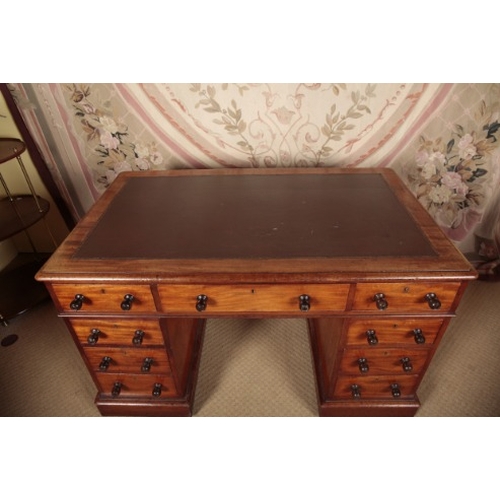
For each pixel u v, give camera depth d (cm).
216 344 135
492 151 123
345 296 80
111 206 100
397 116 116
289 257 79
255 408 114
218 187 109
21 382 123
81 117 120
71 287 80
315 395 117
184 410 109
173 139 123
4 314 141
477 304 147
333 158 126
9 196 129
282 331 140
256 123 118
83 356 96
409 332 88
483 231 146
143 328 88
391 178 112
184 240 86
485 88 110
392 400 106
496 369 123
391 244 83
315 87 110
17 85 113
